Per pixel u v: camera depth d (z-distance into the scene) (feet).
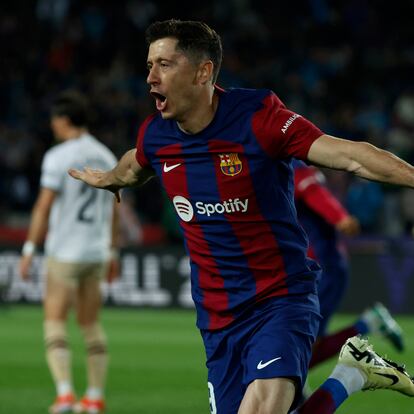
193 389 109.09
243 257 57.72
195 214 58.23
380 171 53.26
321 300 95.35
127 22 291.99
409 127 256.32
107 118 261.24
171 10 298.15
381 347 142.82
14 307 199.62
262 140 55.67
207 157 56.95
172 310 195.52
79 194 96.12
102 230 97.81
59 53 282.15
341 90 279.90
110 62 284.61
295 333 56.70
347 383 62.69
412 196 214.07
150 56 56.80
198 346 143.74
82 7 293.43
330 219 92.17
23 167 248.11
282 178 57.21
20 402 100.78
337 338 97.55
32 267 201.16
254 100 56.70
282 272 57.88
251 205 56.85
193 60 56.24
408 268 187.11
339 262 96.37
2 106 272.10
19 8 293.84
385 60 290.56
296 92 273.75
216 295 58.90
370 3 303.07
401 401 102.06
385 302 187.73
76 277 96.07
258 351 56.34
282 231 57.62
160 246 196.34
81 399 101.55
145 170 62.08
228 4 299.58
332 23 299.99
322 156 54.54
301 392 57.21
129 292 196.95
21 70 279.49
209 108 56.85
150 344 145.28
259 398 54.90
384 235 202.90
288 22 300.20
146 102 271.49
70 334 159.12
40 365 126.00
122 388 109.40
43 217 96.89
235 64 282.36
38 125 263.90
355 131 261.65
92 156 97.35
